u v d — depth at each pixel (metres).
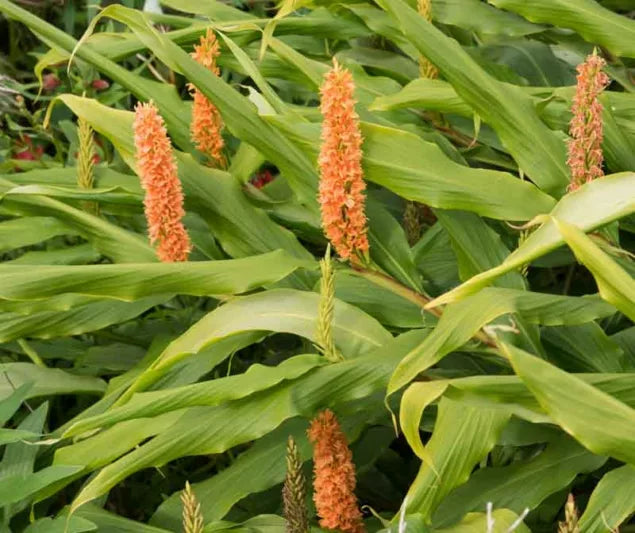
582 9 2.65
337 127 2.30
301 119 2.45
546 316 2.28
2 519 2.34
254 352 2.87
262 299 2.33
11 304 2.40
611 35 2.64
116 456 2.30
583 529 2.17
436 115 2.74
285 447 2.39
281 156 2.45
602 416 2.09
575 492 2.57
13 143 3.11
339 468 2.25
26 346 2.64
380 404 2.37
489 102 2.42
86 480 2.60
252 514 2.52
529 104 2.45
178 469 2.74
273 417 2.26
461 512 2.29
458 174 2.37
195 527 2.14
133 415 2.23
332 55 2.91
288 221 2.51
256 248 2.47
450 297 2.14
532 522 2.38
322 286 2.26
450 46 2.42
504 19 2.81
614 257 2.40
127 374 2.48
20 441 2.38
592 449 2.09
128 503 2.72
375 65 2.85
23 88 3.10
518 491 2.29
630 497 2.18
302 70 2.58
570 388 2.09
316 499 2.25
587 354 2.41
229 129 2.45
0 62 3.54
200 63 2.49
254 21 2.78
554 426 2.35
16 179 2.56
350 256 2.37
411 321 2.38
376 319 2.38
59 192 2.43
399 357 2.28
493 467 2.35
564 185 2.42
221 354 2.41
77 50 2.58
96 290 2.33
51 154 3.38
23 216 2.51
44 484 2.24
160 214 2.36
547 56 2.88
